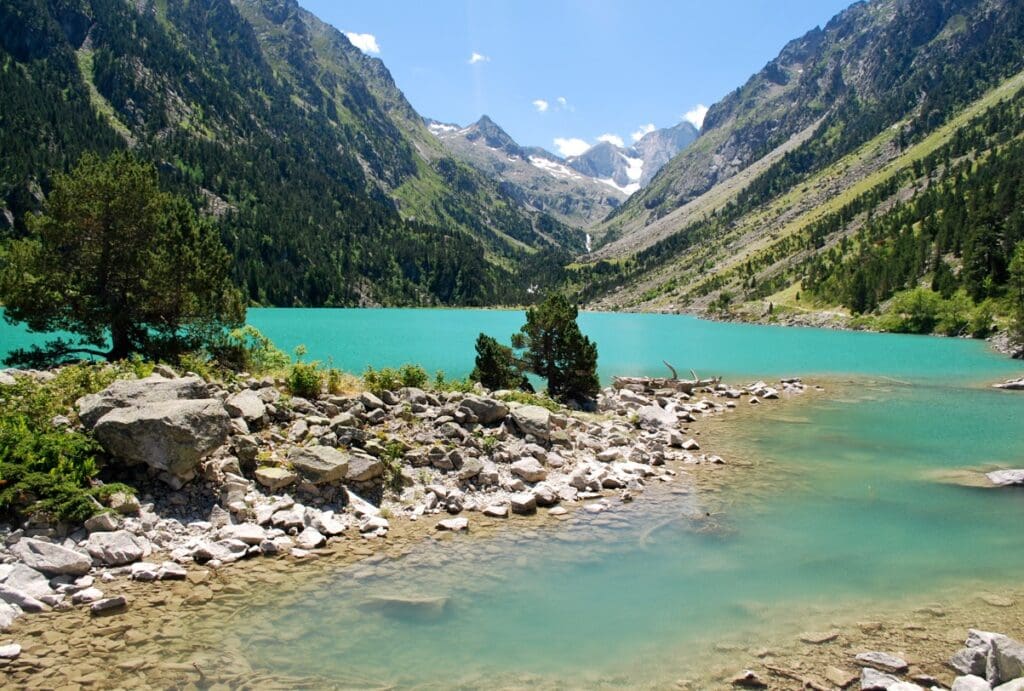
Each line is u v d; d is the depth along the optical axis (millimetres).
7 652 7547
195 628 8438
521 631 8758
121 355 27047
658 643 8523
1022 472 17000
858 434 23672
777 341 82062
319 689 7168
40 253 25125
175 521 11508
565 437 18953
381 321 117312
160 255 26766
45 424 12406
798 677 7680
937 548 12180
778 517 13906
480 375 28047
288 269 193000
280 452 14391
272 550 11086
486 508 13750
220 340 27797
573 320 28625
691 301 196875
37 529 10359
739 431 24312
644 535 12656
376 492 14039
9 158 146625
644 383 35688
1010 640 7820
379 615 9047
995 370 48812
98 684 7062
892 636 8734
